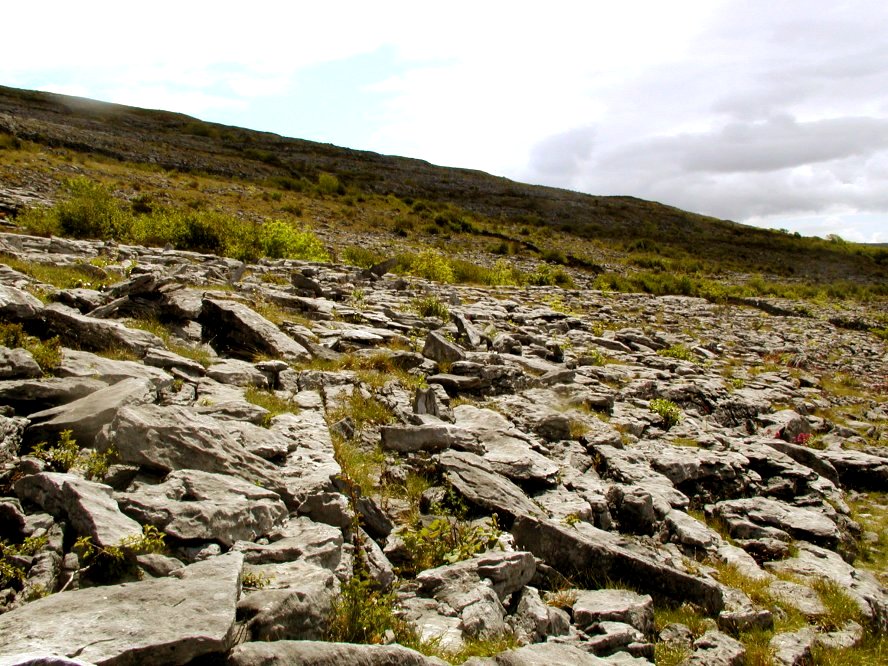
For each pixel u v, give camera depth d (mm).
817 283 70625
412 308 21156
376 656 4535
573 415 13789
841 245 109812
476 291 30922
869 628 8586
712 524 11414
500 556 7324
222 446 7781
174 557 5887
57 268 16141
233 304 14094
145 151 62531
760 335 33156
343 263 33156
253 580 5684
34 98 87500
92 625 4059
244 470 7621
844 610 8703
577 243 71125
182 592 4590
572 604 7391
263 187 61094
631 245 76000
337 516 7383
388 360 14039
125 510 6195
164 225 27391
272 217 46094
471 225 64062
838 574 9828
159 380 9383
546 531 8195
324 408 11250
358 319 17812
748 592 8766
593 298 37188
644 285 47438
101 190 30094
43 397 8234
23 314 10438
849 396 23906
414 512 8852
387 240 48312
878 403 23531
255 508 6750
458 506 9016
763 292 56375
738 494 12688
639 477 11500
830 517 12297
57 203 26688
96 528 5582
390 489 9297
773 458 13930
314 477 8102
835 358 30203
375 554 7301
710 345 27578
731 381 21516
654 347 25250
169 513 6203
